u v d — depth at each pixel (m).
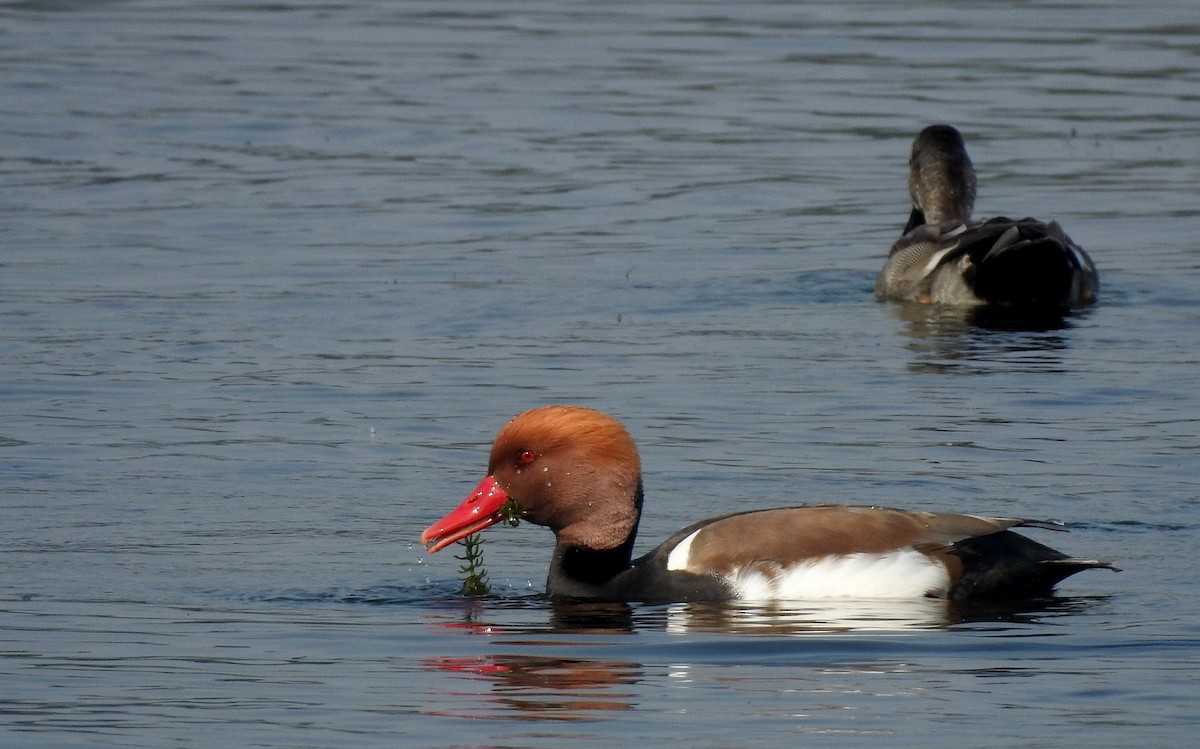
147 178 26.17
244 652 10.04
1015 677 9.44
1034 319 19.53
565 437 11.32
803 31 36.94
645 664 9.77
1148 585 11.11
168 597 11.09
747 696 9.23
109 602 10.98
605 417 11.44
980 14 38.44
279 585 11.36
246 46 36.09
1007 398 16.12
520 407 15.83
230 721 8.95
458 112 30.41
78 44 36.28
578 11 39.56
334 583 11.44
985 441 14.73
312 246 22.42
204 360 17.34
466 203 24.81
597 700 9.21
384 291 20.27
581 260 21.89
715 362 17.48
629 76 33.09
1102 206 24.56
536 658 9.90
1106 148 27.69
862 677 9.48
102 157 27.42
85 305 19.44
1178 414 15.51
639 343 18.20
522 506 11.38
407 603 11.05
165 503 13.12
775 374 17.03
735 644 10.05
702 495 13.34
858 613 10.59
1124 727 8.73
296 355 17.58
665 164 27.02
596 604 11.03
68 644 10.17
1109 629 10.20
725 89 31.94
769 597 10.89
